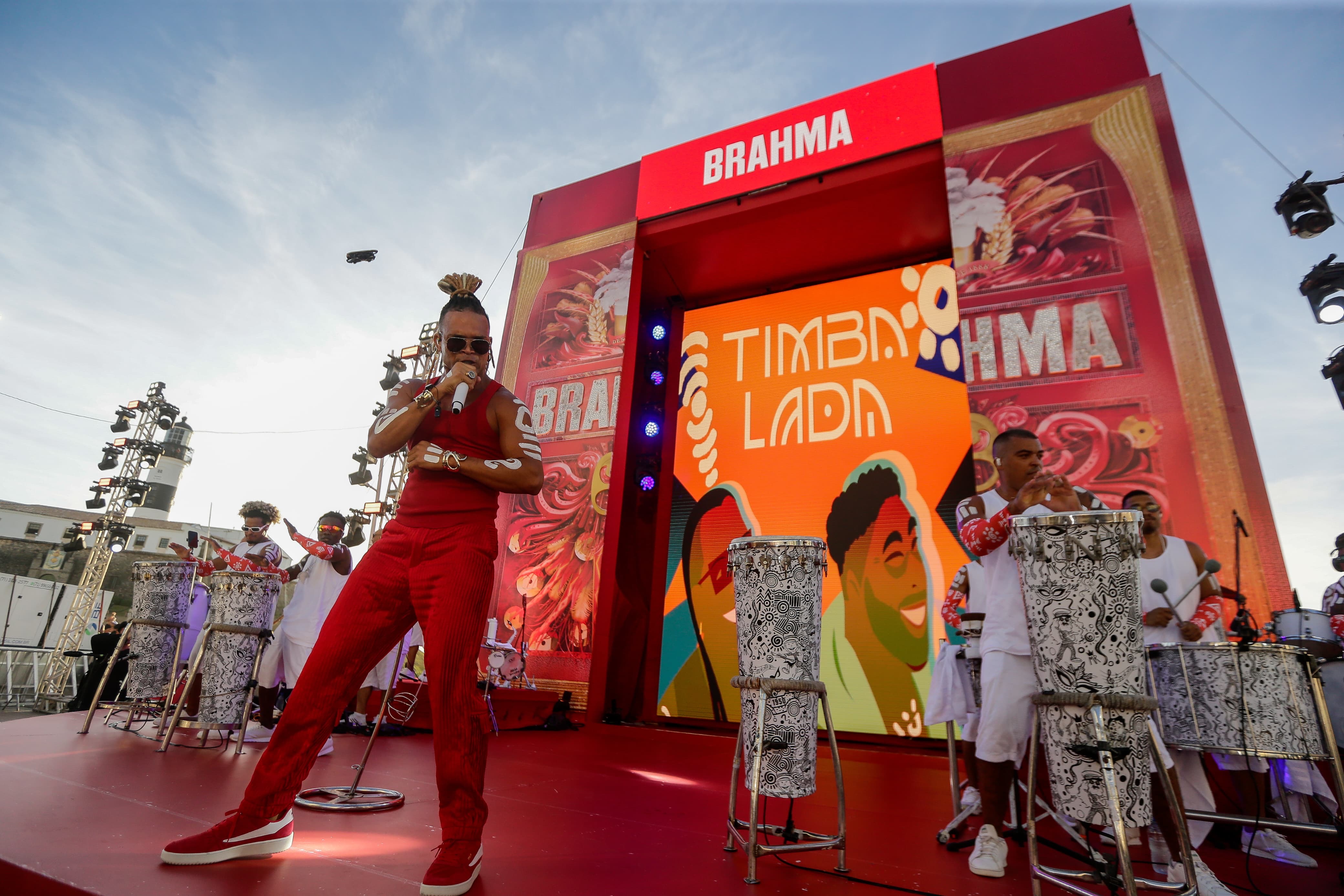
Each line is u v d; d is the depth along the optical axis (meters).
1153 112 6.91
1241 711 2.40
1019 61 7.74
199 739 4.00
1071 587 1.88
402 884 1.70
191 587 4.22
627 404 9.16
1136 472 5.98
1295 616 3.95
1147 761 1.77
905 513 8.55
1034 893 1.83
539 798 3.10
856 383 9.37
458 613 1.81
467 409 2.03
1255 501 5.53
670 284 10.73
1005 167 7.38
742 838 2.34
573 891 1.75
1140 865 2.50
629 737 7.07
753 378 10.04
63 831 1.92
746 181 9.02
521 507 9.02
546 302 9.94
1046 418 6.41
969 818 3.10
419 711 5.31
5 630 20.81
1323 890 2.36
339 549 4.63
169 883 1.57
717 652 9.02
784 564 2.24
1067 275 6.75
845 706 8.09
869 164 8.34
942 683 3.03
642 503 10.20
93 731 4.11
